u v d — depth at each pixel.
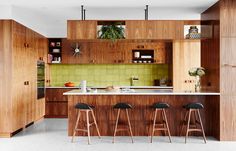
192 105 5.88
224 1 5.98
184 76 9.16
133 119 6.49
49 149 5.35
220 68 6.01
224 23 5.97
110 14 7.58
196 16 7.82
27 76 7.48
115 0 6.13
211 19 6.54
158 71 9.98
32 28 7.94
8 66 6.43
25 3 6.30
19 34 6.86
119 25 6.80
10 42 6.42
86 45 9.73
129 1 6.23
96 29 6.56
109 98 6.51
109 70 10.05
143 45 9.66
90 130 6.52
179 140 6.10
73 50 9.73
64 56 9.75
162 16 7.80
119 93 6.25
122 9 6.98
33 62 8.02
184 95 6.50
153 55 9.70
